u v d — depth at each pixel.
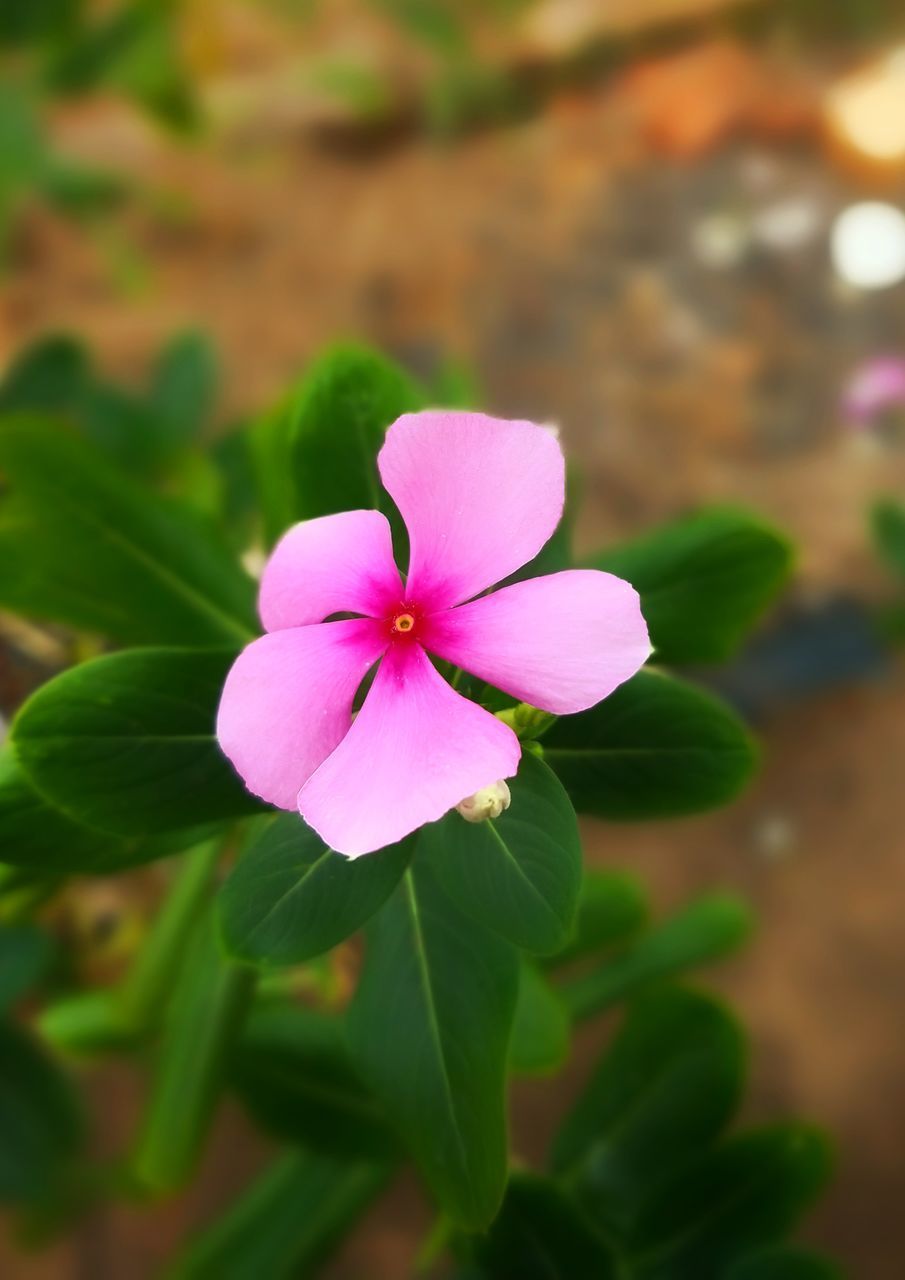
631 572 0.16
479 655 0.12
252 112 0.56
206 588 0.17
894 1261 0.32
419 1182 0.33
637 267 0.53
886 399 0.44
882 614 0.40
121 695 0.14
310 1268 0.24
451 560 0.12
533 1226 0.19
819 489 0.45
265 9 0.60
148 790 0.14
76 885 0.28
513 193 0.56
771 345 0.50
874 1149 0.34
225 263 0.52
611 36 0.59
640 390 0.48
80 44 0.35
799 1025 0.36
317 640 0.12
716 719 0.15
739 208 0.55
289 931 0.13
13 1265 0.31
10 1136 0.26
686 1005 0.21
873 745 0.41
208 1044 0.19
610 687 0.11
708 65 0.59
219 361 0.47
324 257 0.53
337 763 0.11
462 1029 0.16
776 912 0.38
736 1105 0.21
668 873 0.39
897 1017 0.36
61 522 0.17
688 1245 0.21
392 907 0.16
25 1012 0.32
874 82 0.57
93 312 0.50
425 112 0.58
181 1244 0.31
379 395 0.15
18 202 0.48
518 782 0.13
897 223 0.53
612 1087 0.22
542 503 0.12
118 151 0.55
